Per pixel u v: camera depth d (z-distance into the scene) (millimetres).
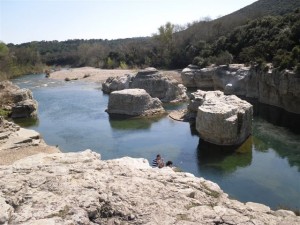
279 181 23375
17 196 8680
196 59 71312
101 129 37562
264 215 10016
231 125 29750
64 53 138875
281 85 41156
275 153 28734
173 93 52875
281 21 60125
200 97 39875
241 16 99312
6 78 85062
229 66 57781
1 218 7602
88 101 54000
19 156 21734
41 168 10891
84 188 9375
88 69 104812
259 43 56531
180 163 27078
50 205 8383
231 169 25688
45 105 51281
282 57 44188
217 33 89625
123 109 44438
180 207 9164
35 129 37875
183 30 106562
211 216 8875
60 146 31766
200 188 10812
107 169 11281
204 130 31297
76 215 8031
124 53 109562
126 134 35531
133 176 10781
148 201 9086
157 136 34531
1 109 43031
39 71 108125
